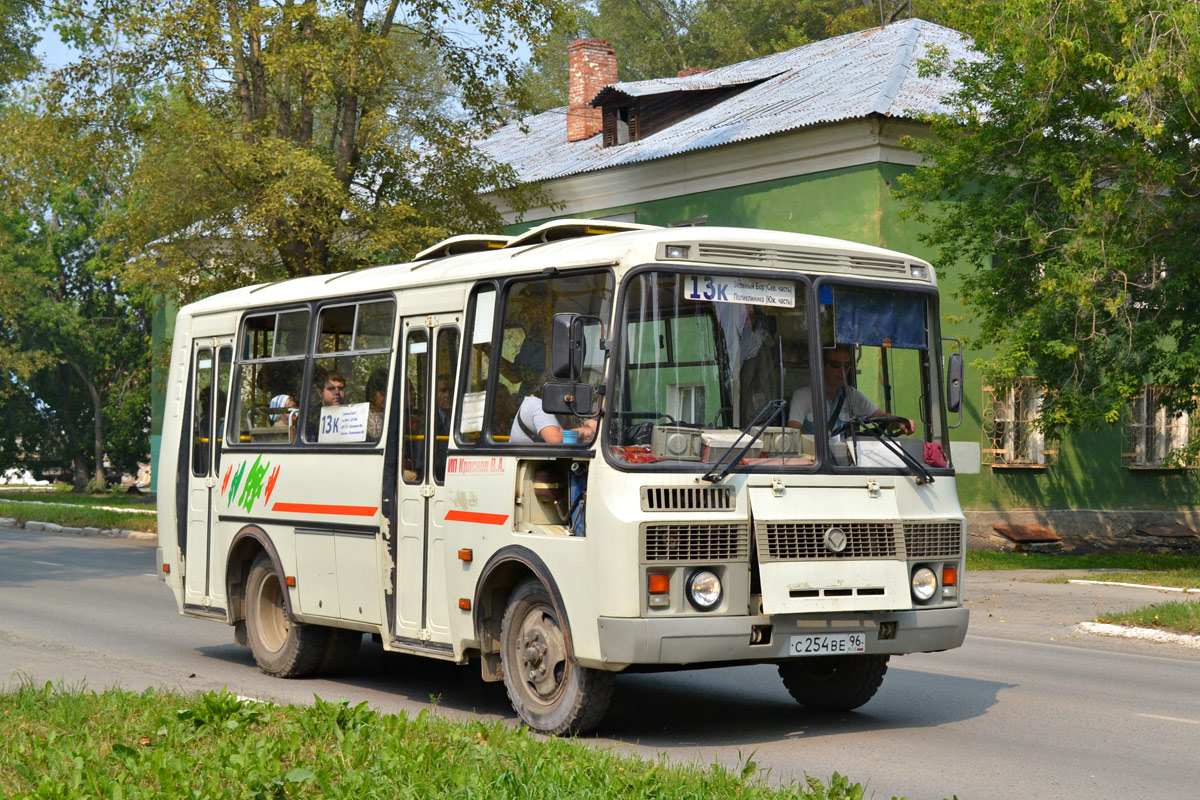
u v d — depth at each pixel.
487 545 8.91
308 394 11.02
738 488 8.15
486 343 9.20
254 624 11.55
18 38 30.08
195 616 12.42
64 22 28.61
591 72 36.66
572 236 9.72
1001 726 9.13
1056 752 8.26
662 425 8.12
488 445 8.99
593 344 8.25
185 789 6.11
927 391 9.09
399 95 26.03
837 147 25.58
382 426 10.07
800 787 6.40
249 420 11.82
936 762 7.91
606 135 33.59
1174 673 11.99
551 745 7.21
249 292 12.23
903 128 25.03
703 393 8.25
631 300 8.16
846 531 8.41
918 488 8.80
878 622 8.47
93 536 30.91
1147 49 17.70
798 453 8.41
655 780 6.42
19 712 8.17
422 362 9.80
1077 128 20.58
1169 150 19.72
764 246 8.56
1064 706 10.02
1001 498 27.44
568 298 8.55
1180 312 20.67
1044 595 17.77
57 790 6.09
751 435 8.28
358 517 10.23
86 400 58.75
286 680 11.16
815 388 8.56
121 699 8.48
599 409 8.07
